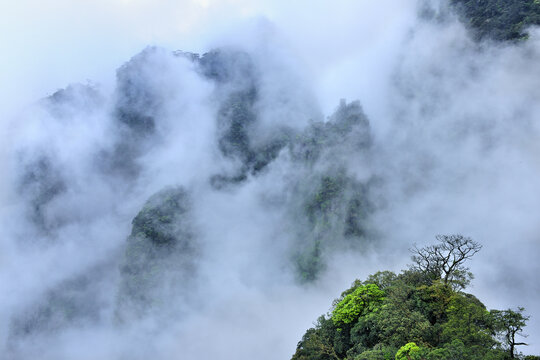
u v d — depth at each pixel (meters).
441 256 53.75
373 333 47.22
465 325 39.81
